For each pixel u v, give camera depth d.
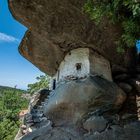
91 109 7.53
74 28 7.67
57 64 9.52
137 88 8.32
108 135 7.13
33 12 7.41
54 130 7.66
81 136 7.20
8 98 28.58
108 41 7.99
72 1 7.09
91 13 6.42
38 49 9.35
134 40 6.07
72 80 8.22
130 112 7.98
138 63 9.19
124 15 6.32
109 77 8.46
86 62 8.22
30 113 10.34
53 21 7.55
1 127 24.27
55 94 8.07
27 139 7.88
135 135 7.17
